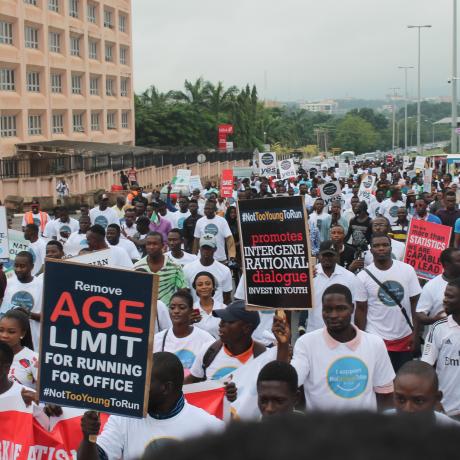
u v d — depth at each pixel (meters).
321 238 17.06
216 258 15.41
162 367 4.33
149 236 9.74
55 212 19.22
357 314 8.70
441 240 11.25
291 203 5.79
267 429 0.58
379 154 122.00
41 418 5.57
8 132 49.44
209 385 5.54
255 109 102.88
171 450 0.57
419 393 4.09
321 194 25.16
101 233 10.78
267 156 33.00
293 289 5.91
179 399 4.44
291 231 5.85
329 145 180.12
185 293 7.14
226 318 5.84
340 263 12.28
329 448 0.55
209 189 31.88
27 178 43.06
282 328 5.59
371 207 21.27
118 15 67.50
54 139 55.28
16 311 6.75
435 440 0.57
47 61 53.22
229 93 97.25
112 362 4.22
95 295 4.21
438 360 6.34
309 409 0.67
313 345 5.61
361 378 5.52
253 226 5.99
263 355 5.91
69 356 4.25
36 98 52.03
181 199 19.31
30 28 51.88
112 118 67.69
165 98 92.62
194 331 7.16
